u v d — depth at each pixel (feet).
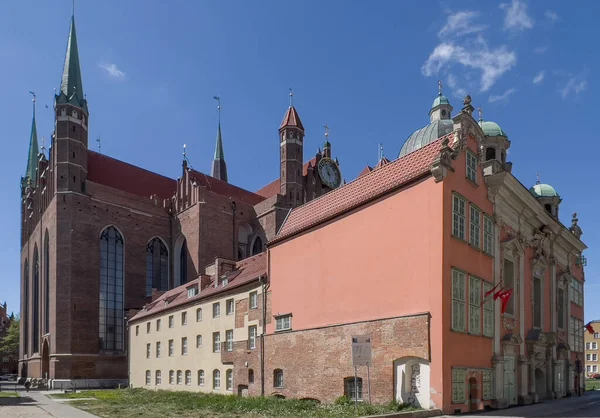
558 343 136.67
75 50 253.65
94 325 225.35
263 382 115.75
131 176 278.05
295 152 266.36
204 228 246.27
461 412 80.59
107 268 237.25
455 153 88.99
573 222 163.22
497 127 126.82
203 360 144.46
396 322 85.40
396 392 83.97
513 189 107.76
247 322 126.00
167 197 284.20
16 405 111.75
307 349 103.86
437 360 78.38
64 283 221.87
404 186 89.25
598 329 376.89
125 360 230.48
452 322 81.46
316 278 105.70
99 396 140.15
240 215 263.49
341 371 94.79
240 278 135.85
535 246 124.98
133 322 198.39
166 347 168.25
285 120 270.67
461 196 88.53
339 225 101.81
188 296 165.27
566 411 90.63
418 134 162.20
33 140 351.25
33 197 290.76
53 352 216.33
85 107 244.63
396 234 89.25
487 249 98.99
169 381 164.25
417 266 84.53
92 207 235.40
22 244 307.37
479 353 90.02
